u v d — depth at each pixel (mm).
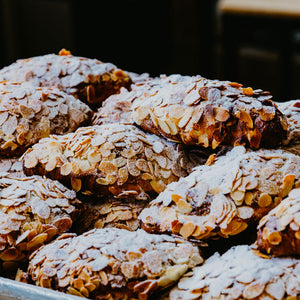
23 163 743
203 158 750
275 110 717
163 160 736
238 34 1859
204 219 668
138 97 792
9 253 688
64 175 723
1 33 1949
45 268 647
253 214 664
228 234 662
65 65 876
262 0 1892
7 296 632
